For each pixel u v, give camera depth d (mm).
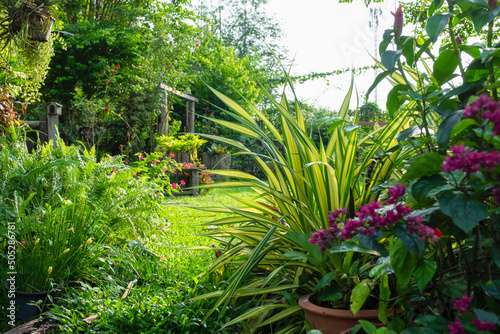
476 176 795
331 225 995
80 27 12273
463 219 791
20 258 2100
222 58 14281
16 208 2176
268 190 1742
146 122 10875
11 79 4406
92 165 3152
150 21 13102
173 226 4070
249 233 1936
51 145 3279
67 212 2512
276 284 1842
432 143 1215
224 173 1854
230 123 1956
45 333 1765
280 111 1770
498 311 928
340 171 1734
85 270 2328
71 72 11727
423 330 887
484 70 1163
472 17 1119
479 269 974
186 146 9445
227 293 1577
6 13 3596
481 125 824
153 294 2164
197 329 1861
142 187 3572
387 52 1248
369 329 969
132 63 12141
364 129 1611
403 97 1334
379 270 1100
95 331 1810
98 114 10344
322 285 1396
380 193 1761
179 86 12094
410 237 865
